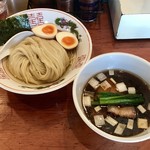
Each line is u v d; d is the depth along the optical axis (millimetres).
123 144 292
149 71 291
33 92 290
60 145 292
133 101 291
